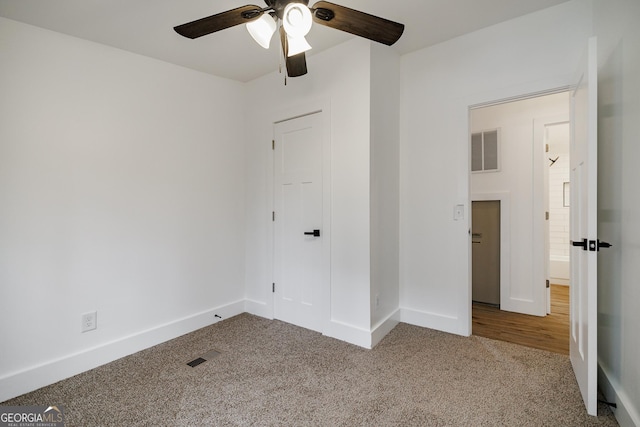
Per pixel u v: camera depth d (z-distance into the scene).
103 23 2.06
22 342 1.95
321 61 2.66
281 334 2.70
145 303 2.53
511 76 2.35
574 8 2.11
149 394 1.87
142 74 2.52
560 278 4.61
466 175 2.58
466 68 2.54
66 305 2.12
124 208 2.41
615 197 1.68
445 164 2.68
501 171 3.33
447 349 2.38
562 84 2.15
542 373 2.04
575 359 1.97
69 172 2.14
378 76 2.52
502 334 2.68
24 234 1.96
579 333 1.84
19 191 1.94
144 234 2.53
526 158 3.20
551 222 4.83
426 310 2.80
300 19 1.41
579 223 1.85
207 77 2.96
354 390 1.87
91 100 2.25
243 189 3.29
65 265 2.12
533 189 3.17
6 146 1.90
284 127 2.96
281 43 1.76
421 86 2.78
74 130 2.17
